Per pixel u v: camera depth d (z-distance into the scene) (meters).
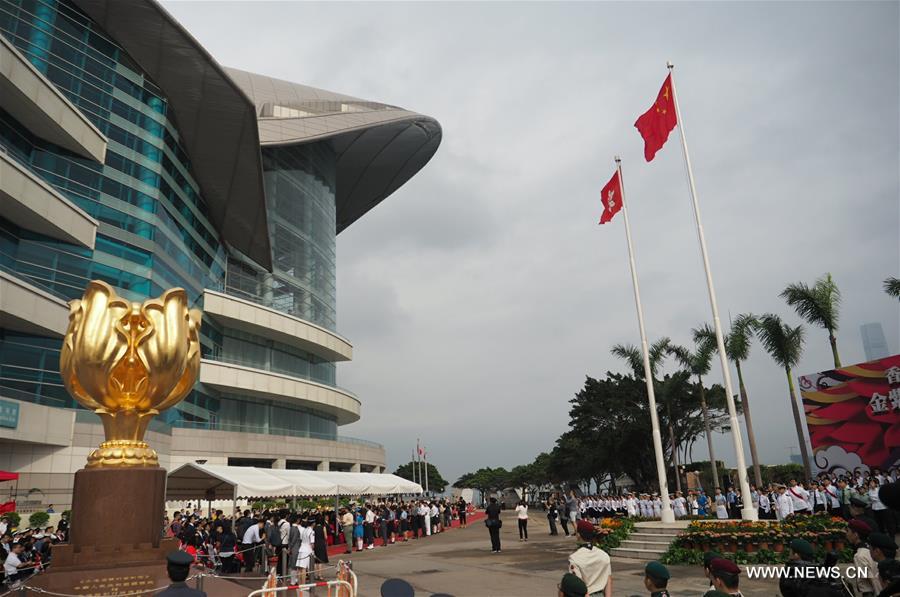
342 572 11.22
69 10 34.72
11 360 28.72
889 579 4.88
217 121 40.91
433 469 133.62
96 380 12.33
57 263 31.44
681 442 52.53
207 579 12.55
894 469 24.36
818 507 21.23
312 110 62.91
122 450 12.16
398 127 65.94
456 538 30.28
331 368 62.22
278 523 18.47
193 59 37.22
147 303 12.92
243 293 52.31
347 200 79.06
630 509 29.81
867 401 25.62
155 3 34.16
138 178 37.44
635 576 14.48
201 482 21.50
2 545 16.23
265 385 47.97
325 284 62.31
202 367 43.72
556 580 14.59
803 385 28.11
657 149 21.80
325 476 26.72
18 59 27.41
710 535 15.98
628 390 55.16
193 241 45.38
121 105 37.31
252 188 44.75
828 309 28.70
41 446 29.06
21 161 30.23
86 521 11.45
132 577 10.95
